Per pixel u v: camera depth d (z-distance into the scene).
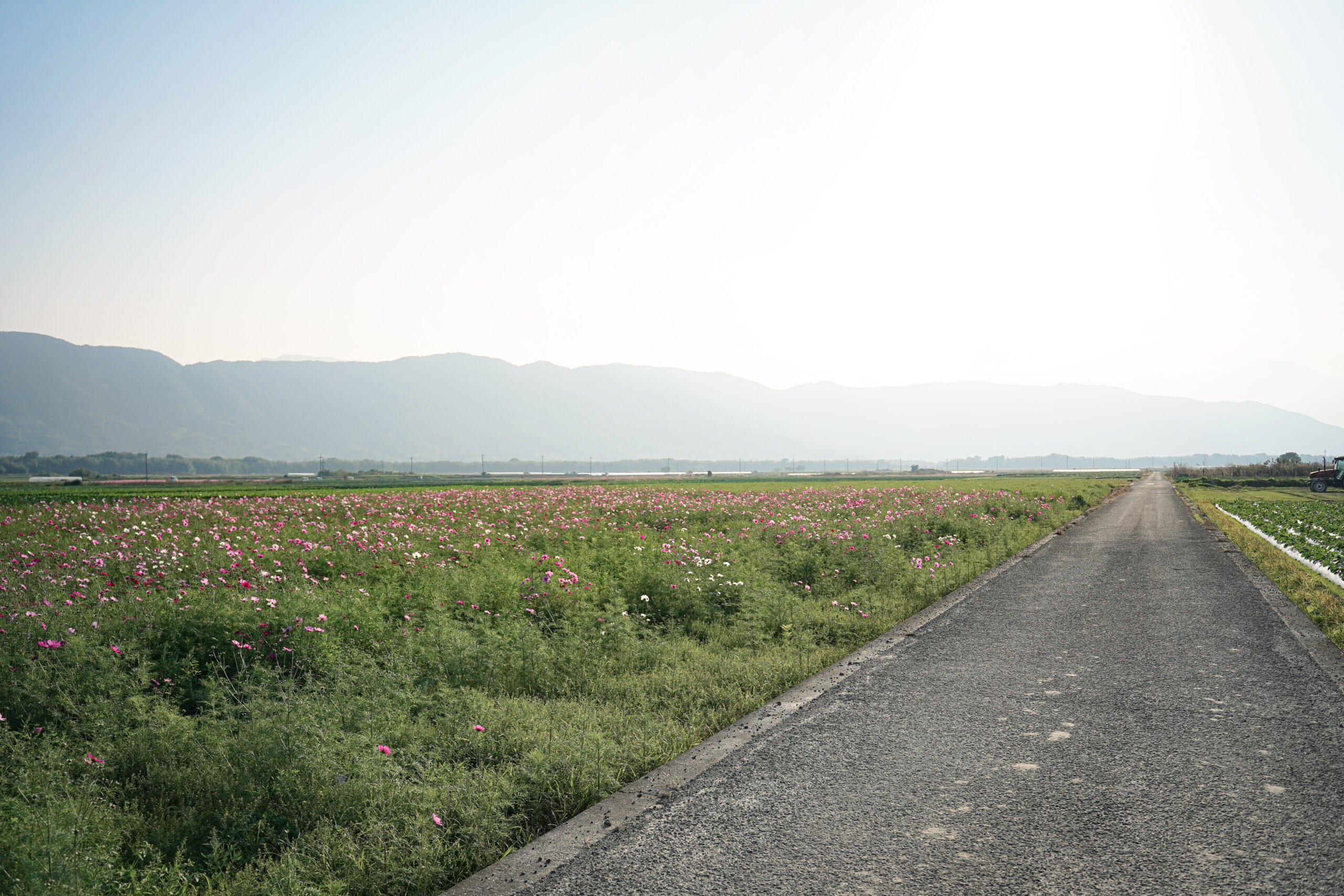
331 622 7.34
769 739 5.36
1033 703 6.12
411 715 5.83
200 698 5.99
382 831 3.92
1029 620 9.52
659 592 9.91
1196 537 20.55
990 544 17.23
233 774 4.61
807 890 3.35
